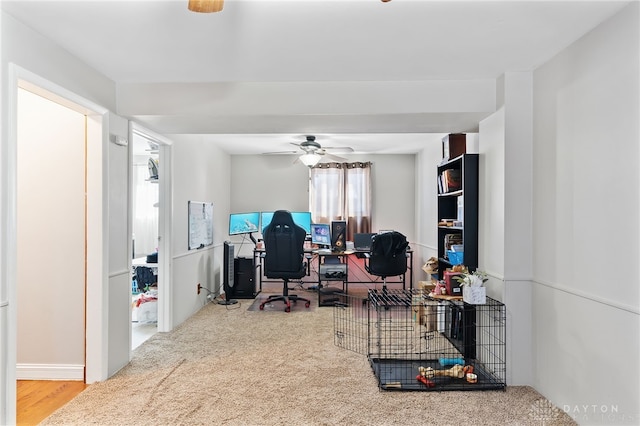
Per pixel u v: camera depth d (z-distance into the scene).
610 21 2.03
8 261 2.00
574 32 2.20
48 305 2.91
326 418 2.32
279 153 5.89
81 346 2.89
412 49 2.44
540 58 2.56
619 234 1.96
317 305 5.32
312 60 2.63
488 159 3.08
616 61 1.99
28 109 2.90
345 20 2.08
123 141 3.10
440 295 3.19
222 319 4.57
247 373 2.98
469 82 2.98
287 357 3.32
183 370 3.04
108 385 2.77
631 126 1.89
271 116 3.12
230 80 3.04
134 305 4.64
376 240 5.17
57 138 2.89
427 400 2.55
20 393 2.68
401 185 6.86
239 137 5.31
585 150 2.22
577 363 2.28
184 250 4.54
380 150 6.45
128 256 3.21
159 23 2.12
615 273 1.99
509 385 2.78
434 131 3.65
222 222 6.25
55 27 2.17
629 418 1.90
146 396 2.60
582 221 2.24
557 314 2.48
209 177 5.54
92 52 2.50
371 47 2.42
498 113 2.90
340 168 6.80
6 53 2.00
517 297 2.79
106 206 2.89
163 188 4.10
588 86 2.20
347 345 3.63
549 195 2.57
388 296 4.20
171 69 2.80
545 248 2.62
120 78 2.97
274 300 5.13
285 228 4.82
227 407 2.45
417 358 3.27
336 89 3.05
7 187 1.99
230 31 2.21
